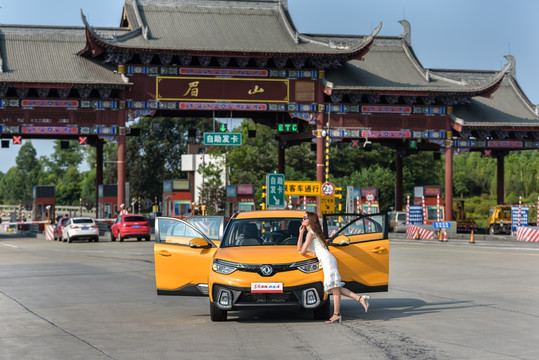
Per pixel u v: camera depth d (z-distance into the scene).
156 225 14.24
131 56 54.19
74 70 54.34
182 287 13.94
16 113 52.66
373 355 10.08
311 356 10.04
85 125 53.59
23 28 57.12
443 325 12.73
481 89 57.53
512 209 50.47
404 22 63.47
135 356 10.20
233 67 55.75
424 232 51.34
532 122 59.84
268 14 59.81
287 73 56.47
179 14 58.09
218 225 16.34
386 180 98.75
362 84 57.97
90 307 15.71
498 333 11.88
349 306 15.48
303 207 53.78
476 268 24.80
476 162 136.00
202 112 60.88
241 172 104.44
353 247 13.62
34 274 23.92
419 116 58.62
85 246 43.88
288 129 56.78
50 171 190.38
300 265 12.68
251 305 12.55
